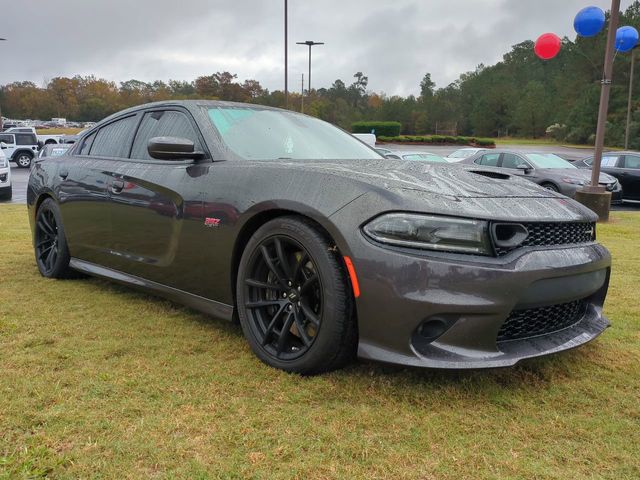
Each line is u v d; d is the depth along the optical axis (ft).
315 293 7.62
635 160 44.65
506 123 288.92
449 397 7.13
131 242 10.66
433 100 291.58
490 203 7.24
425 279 6.61
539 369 8.16
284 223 7.72
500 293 6.61
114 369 7.74
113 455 5.62
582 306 8.37
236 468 5.47
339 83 362.53
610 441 6.21
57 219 12.89
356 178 7.50
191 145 9.25
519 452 5.93
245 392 7.13
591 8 31.04
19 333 9.17
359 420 6.47
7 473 5.24
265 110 11.31
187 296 9.58
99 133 12.96
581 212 8.11
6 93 333.83
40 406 6.58
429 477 5.43
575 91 225.97
